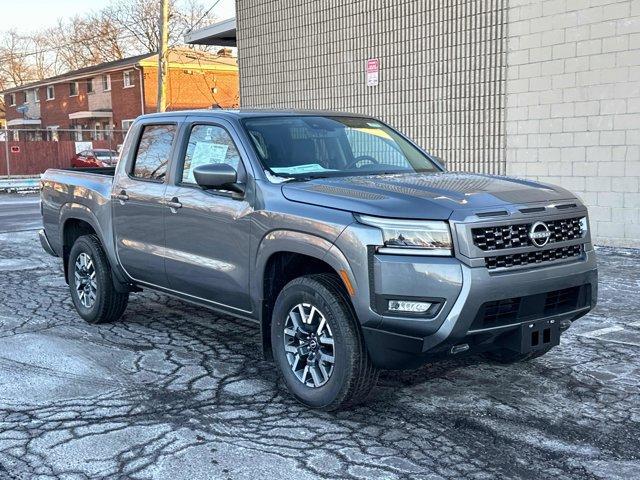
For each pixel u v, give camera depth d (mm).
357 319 4469
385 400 4941
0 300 8172
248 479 3797
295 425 4523
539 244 4473
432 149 13562
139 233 6234
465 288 4176
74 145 39281
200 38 20031
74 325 7031
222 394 5094
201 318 7273
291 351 4859
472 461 4004
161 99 24641
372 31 14516
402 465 3949
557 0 11148
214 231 5410
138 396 5059
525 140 11906
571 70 11117
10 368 5680
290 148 5465
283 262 4988
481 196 4543
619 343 6227
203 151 5746
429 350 4266
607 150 10836
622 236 10836
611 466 3945
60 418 4652
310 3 15844
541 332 4590
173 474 3859
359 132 5977
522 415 4664
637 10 10242
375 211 4355
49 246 7801
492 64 12328
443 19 13039
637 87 10383
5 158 37031
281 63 16859
